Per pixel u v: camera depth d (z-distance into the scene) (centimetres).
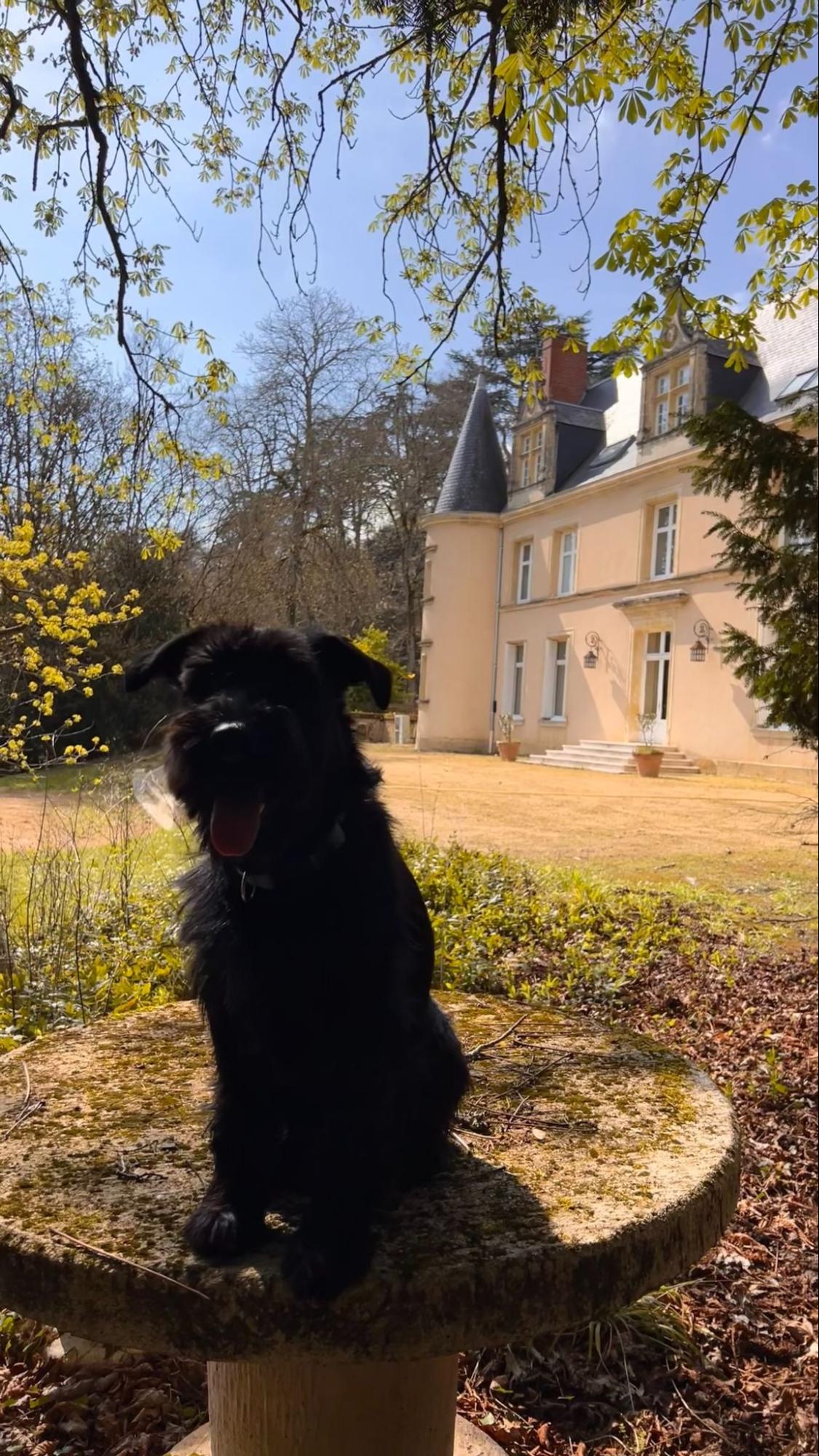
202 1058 290
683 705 2252
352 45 536
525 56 389
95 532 1700
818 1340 325
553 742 2791
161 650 238
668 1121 248
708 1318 335
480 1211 197
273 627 238
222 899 198
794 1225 390
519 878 865
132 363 656
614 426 2848
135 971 512
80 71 501
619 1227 188
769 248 634
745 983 654
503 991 581
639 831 1288
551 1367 307
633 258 533
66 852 646
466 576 3123
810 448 671
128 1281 168
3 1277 177
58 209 675
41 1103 253
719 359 2238
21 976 483
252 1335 166
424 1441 216
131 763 902
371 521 4038
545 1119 249
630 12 450
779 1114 475
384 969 189
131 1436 271
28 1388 292
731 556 716
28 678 790
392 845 216
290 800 188
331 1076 186
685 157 530
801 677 678
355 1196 178
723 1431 284
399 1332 168
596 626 2588
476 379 3497
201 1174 211
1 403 1465
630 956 690
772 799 1659
